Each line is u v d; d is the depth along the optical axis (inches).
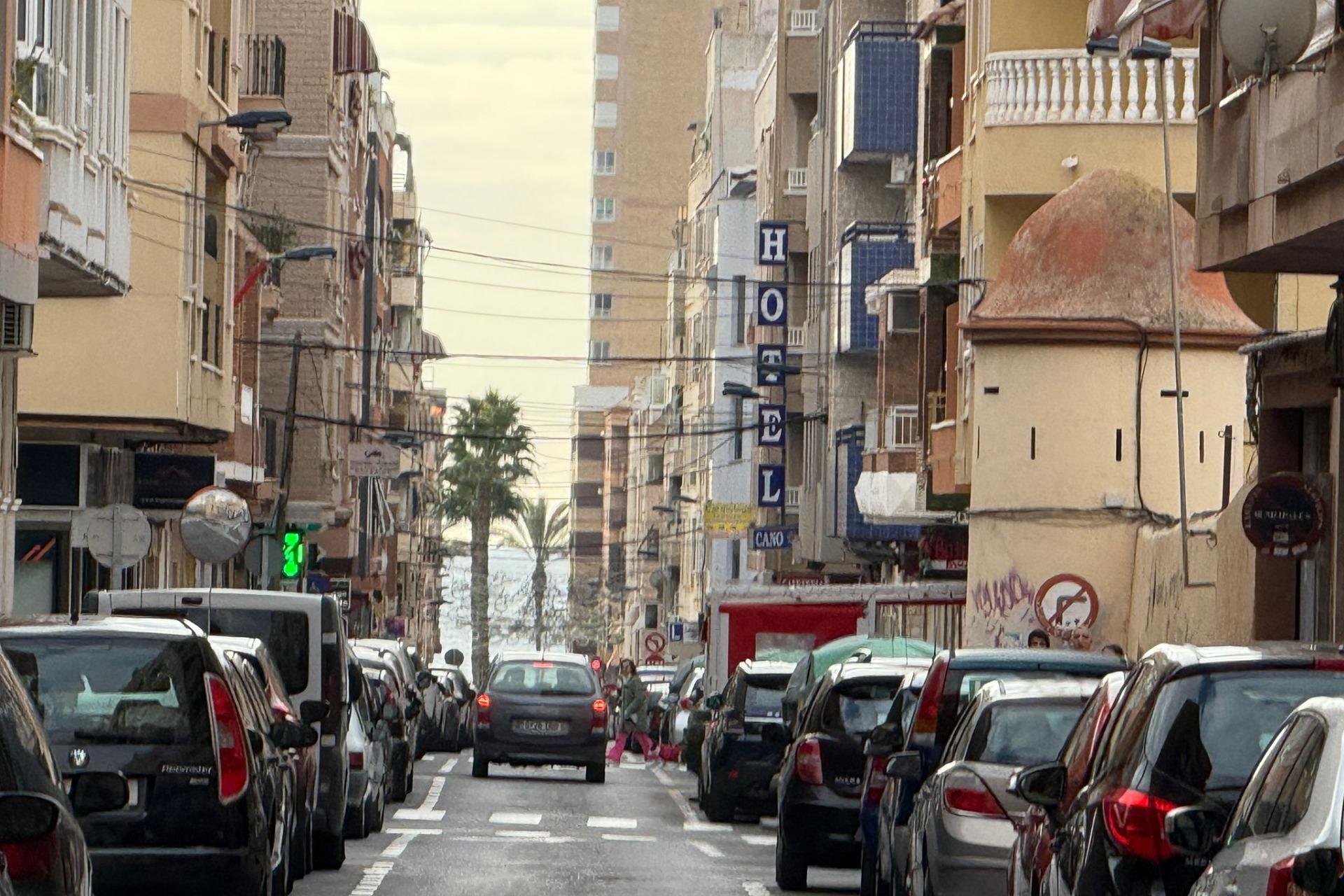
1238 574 2475.4
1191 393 3068.4
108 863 1121.4
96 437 3494.1
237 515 2664.9
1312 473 2384.4
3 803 666.8
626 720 4530.0
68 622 1183.6
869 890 1612.9
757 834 2482.8
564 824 2546.8
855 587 3735.2
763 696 2659.9
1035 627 3063.5
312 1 5812.0
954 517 3917.3
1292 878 613.6
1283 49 1750.7
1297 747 689.6
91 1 2591.0
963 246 3550.7
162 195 3344.0
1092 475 3058.6
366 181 7426.2
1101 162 3201.3
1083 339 3058.6
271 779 1311.5
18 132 2237.9
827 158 5743.1
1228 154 1985.7
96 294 2834.6
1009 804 1188.5
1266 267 2026.3
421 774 3668.8
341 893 1646.2
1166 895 821.9
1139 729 865.5
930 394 3836.1
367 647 3193.9
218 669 1175.6
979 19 3442.4
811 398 6013.8
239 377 4247.0
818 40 6358.3
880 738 1549.0
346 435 6387.8
